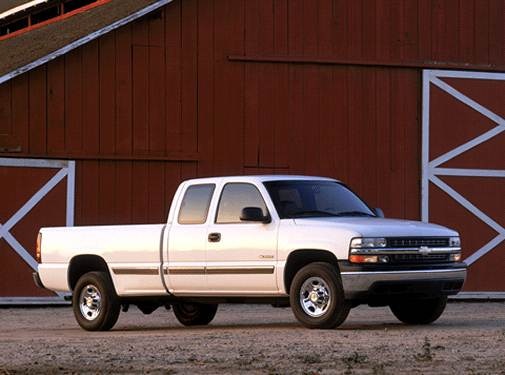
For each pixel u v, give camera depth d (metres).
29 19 43.03
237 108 27.56
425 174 28.42
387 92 28.41
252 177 18.09
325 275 16.81
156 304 19.25
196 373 12.19
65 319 22.56
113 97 26.86
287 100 27.81
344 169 28.05
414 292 17.03
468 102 28.88
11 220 26.16
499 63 29.14
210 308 19.84
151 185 26.98
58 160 26.48
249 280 17.55
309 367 12.55
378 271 16.66
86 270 19.53
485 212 28.78
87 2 39.38
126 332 18.47
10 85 26.25
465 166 28.73
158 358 13.61
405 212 28.30
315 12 28.08
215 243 17.86
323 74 28.05
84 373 12.38
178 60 27.30
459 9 28.97
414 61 28.59
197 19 27.44
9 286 26.08
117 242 18.89
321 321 16.84
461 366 12.56
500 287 28.67
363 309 24.27
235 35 27.66
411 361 12.99
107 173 26.75
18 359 13.93
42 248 19.86
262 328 18.34
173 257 18.30
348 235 16.67
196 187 18.45
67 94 26.61
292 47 27.92
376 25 28.41
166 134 27.14
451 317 21.45
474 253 28.62
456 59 28.88
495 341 15.13
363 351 13.98
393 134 28.38
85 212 26.58
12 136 26.20
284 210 17.56
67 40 27.92
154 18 27.19
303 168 27.83
